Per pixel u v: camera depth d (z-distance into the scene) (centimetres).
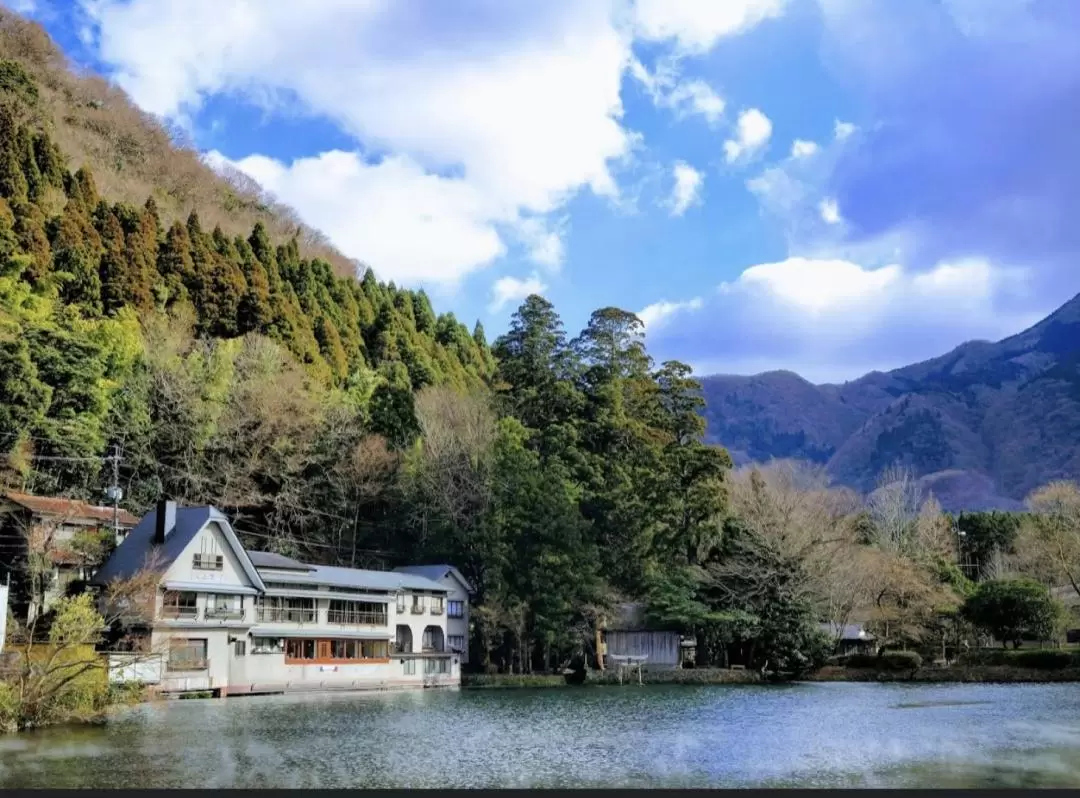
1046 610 7312
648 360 11762
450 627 7838
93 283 7819
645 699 5812
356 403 8862
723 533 8262
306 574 6669
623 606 8112
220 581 5950
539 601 7594
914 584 7869
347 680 6606
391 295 12100
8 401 6116
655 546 8406
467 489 8394
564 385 10256
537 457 8744
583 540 8025
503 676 7356
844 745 3525
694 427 10956
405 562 8381
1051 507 9175
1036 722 4219
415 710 4988
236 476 7750
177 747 3422
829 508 8606
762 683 7362
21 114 10338
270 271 9875
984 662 7412
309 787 2752
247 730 3941
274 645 6244
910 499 13025
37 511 5519
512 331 11138
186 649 5631
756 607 7869
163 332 7862
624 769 3052
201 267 8906
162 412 7556
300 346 9200
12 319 6562
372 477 8206
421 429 8794
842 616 7956
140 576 5378
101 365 6912
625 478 8781
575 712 4897
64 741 3550
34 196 8262
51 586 5519
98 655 4328
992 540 10762
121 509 6450
